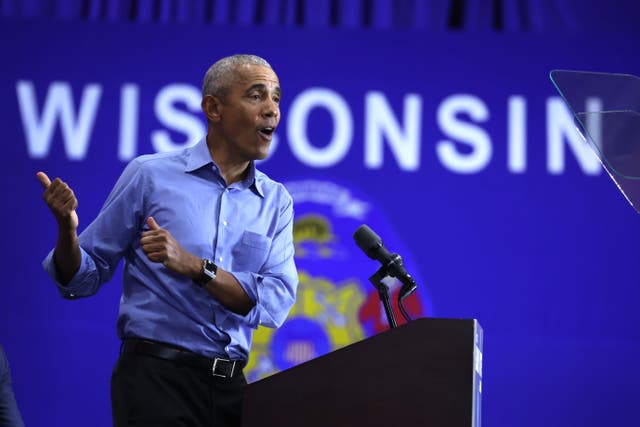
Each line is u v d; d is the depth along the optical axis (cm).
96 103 1497
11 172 1484
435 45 1509
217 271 746
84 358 1448
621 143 723
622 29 1534
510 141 1480
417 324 670
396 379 665
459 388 655
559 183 1471
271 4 1552
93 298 1461
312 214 1466
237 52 1512
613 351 1438
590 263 1455
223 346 768
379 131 1484
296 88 1498
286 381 681
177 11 1554
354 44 1509
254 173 823
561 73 733
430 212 1466
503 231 1462
